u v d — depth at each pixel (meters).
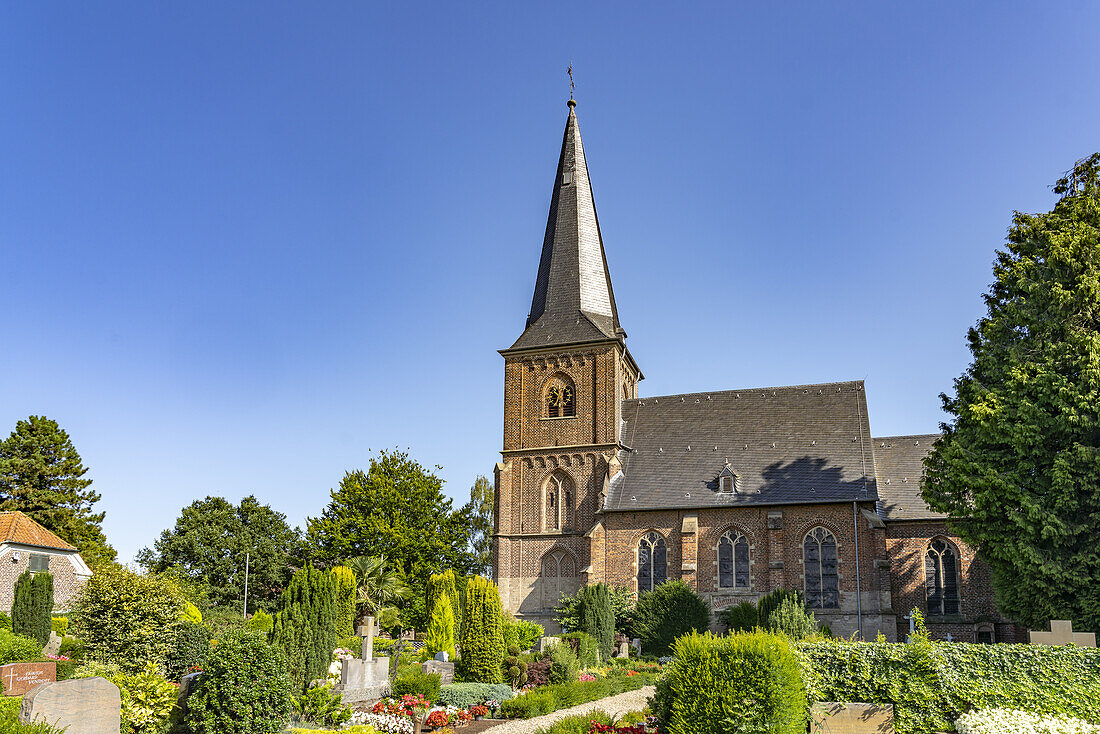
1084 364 31.19
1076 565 30.56
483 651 32.50
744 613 47.12
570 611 51.34
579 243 63.50
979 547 34.91
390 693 31.19
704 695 17.98
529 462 58.91
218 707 19.16
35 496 70.12
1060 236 33.78
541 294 63.91
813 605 50.75
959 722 19.42
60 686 17.16
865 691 20.22
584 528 56.59
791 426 56.88
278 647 20.55
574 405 59.12
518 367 61.03
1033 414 31.72
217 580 79.75
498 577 57.44
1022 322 34.19
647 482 56.69
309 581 31.03
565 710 28.22
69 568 54.94
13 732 13.62
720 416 59.25
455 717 25.84
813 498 52.09
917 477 53.50
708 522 53.75
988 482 31.98
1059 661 19.88
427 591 48.38
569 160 66.19
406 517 72.38
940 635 48.94
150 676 20.69
